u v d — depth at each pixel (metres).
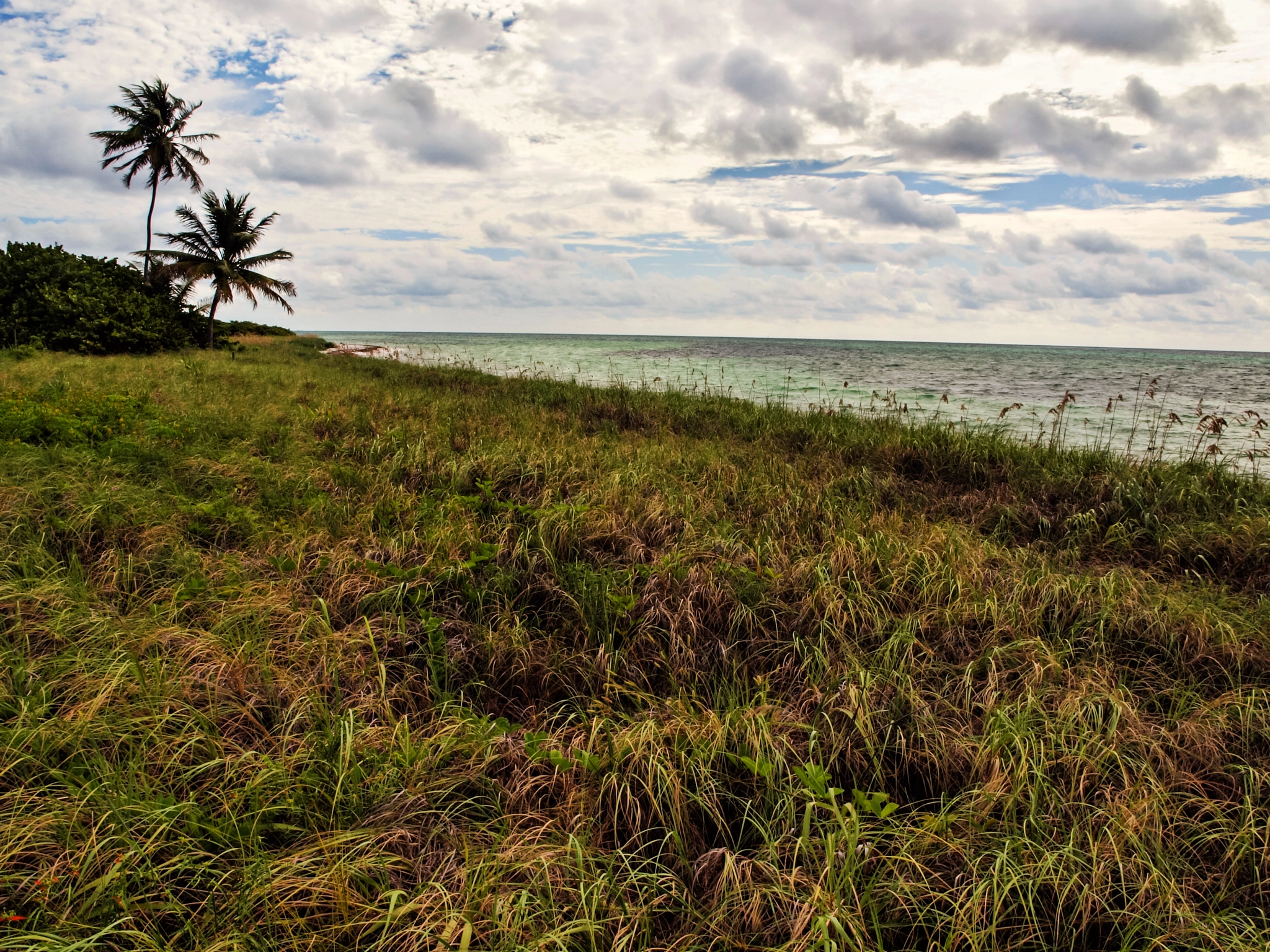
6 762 2.44
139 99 27.05
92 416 7.14
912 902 2.22
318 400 10.68
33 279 22.39
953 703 3.33
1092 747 2.85
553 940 1.96
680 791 2.62
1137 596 4.27
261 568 4.30
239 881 2.12
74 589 3.66
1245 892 2.34
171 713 2.86
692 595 4.19
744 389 21.09
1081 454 8.07
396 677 3.49
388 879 2.21
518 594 4.28
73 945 1.79
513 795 2.66
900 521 5.62
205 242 29.41
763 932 2.12
